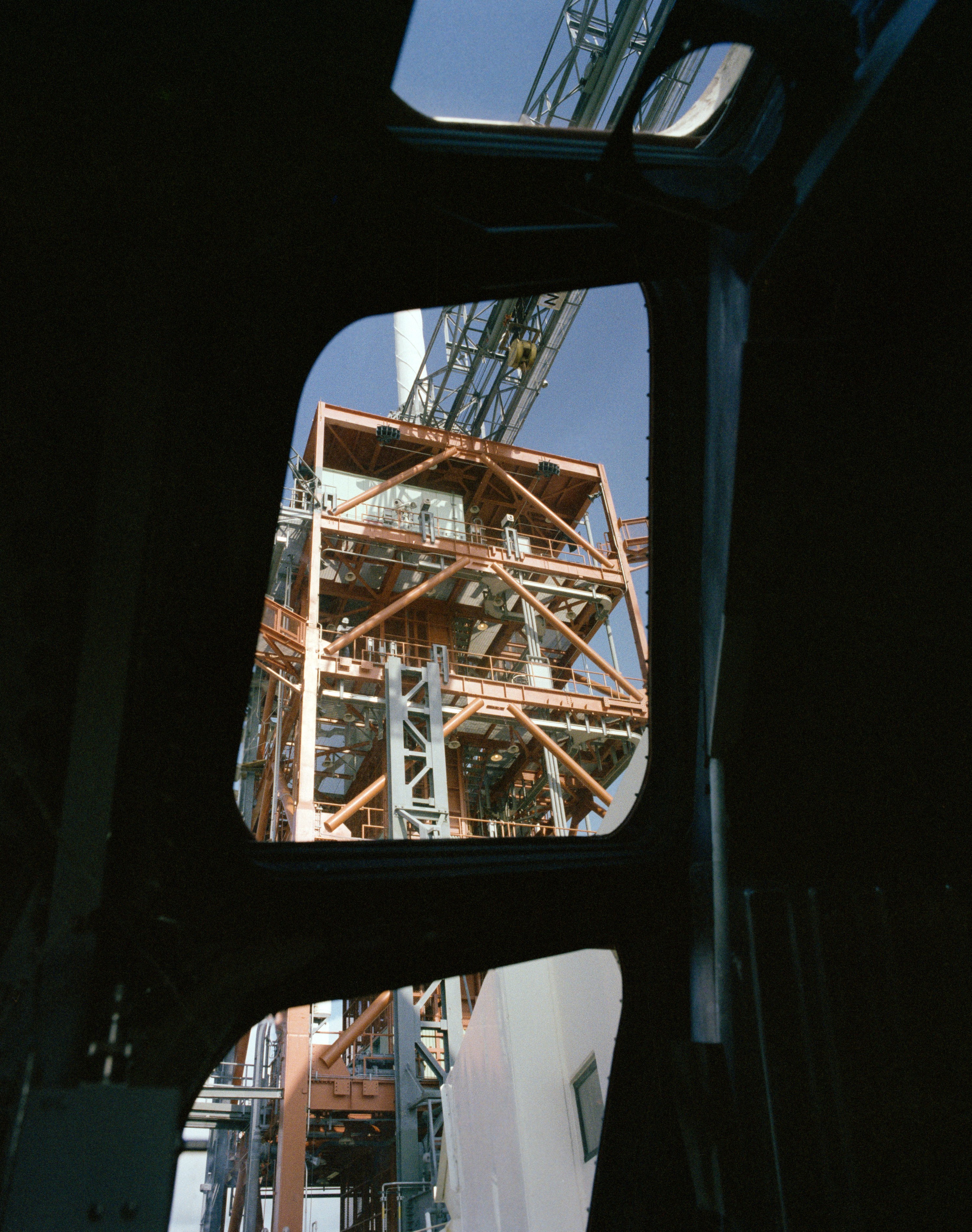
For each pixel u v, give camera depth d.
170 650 5.14
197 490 4.95
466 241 5.29
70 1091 4.63
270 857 6.14
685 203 5.41
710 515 6.80
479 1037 17.41
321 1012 31.48
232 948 5.67
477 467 46.41
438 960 6.51
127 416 4.69
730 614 6.30
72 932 4.88
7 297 4.43
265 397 5.01
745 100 5.75
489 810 46.41
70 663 4.81
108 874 5.07
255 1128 28.62
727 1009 6.40
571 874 7.06
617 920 7.17
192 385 4.84
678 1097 6.40
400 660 34.19
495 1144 15.70
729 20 4.55
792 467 5.75
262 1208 34.09
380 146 4.73
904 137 4.61
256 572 5.20
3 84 4.06
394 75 4.53
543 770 45.91
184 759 5.40
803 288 5.30
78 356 4.58
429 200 5.04
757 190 5.30
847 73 4.70
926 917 6.63
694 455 7.11
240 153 4.52
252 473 5.06
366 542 39.34
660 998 7.17
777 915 6.48
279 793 34.06
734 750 6.75
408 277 5.36
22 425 4.57
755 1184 5.96
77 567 4.76
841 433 5.67
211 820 5.64
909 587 6.15
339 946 6.05
